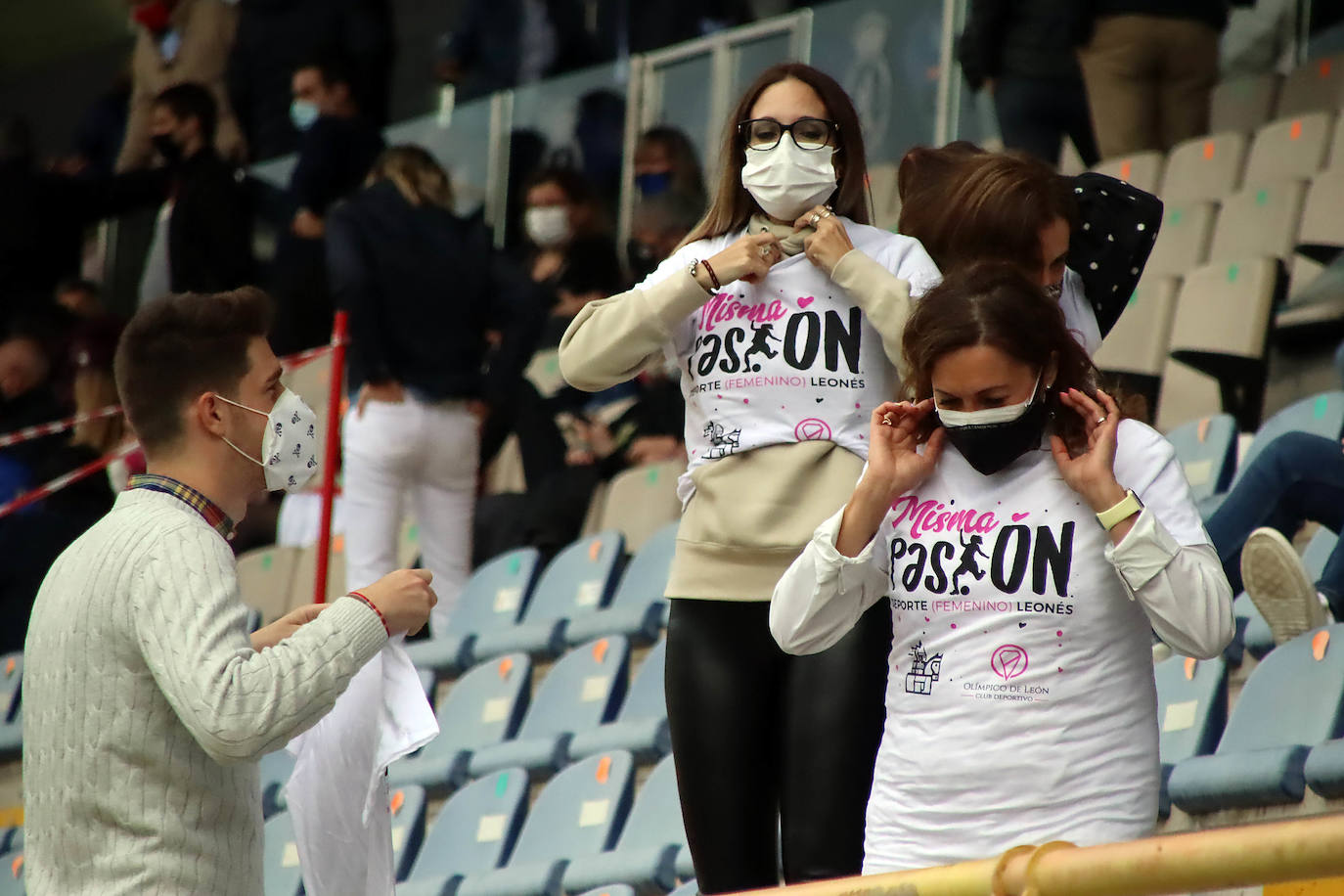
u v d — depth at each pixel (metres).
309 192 32.28
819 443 10.15
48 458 30.25
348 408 25.39
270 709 8.41
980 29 25.95
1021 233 10.27
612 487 25.89
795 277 10.38
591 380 10.71
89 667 8.66
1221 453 18.95
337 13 36.06
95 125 42.03
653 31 33.62
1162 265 25.14
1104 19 26.19
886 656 9.90
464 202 35.62
